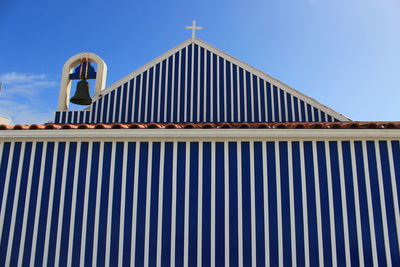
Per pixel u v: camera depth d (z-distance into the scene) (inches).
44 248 212.7
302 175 213.0
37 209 218.7
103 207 216.8
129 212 215.2
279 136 211.2
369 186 208.7
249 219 209.6
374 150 213.2
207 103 326.3
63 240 213.5
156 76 336.5
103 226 214.1
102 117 326.3
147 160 221.6
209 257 206.1
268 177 214.2
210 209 212.5
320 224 205.9
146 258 207.8
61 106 323.9
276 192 211.9
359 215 205.5
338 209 207.2
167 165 220.1
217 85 331.3
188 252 207.3
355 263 199.6
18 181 223.1
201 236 209.3
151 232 211.6
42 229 215.6
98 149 225.3
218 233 209.0
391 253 199.3
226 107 324.2
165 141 223.3
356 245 201.8
